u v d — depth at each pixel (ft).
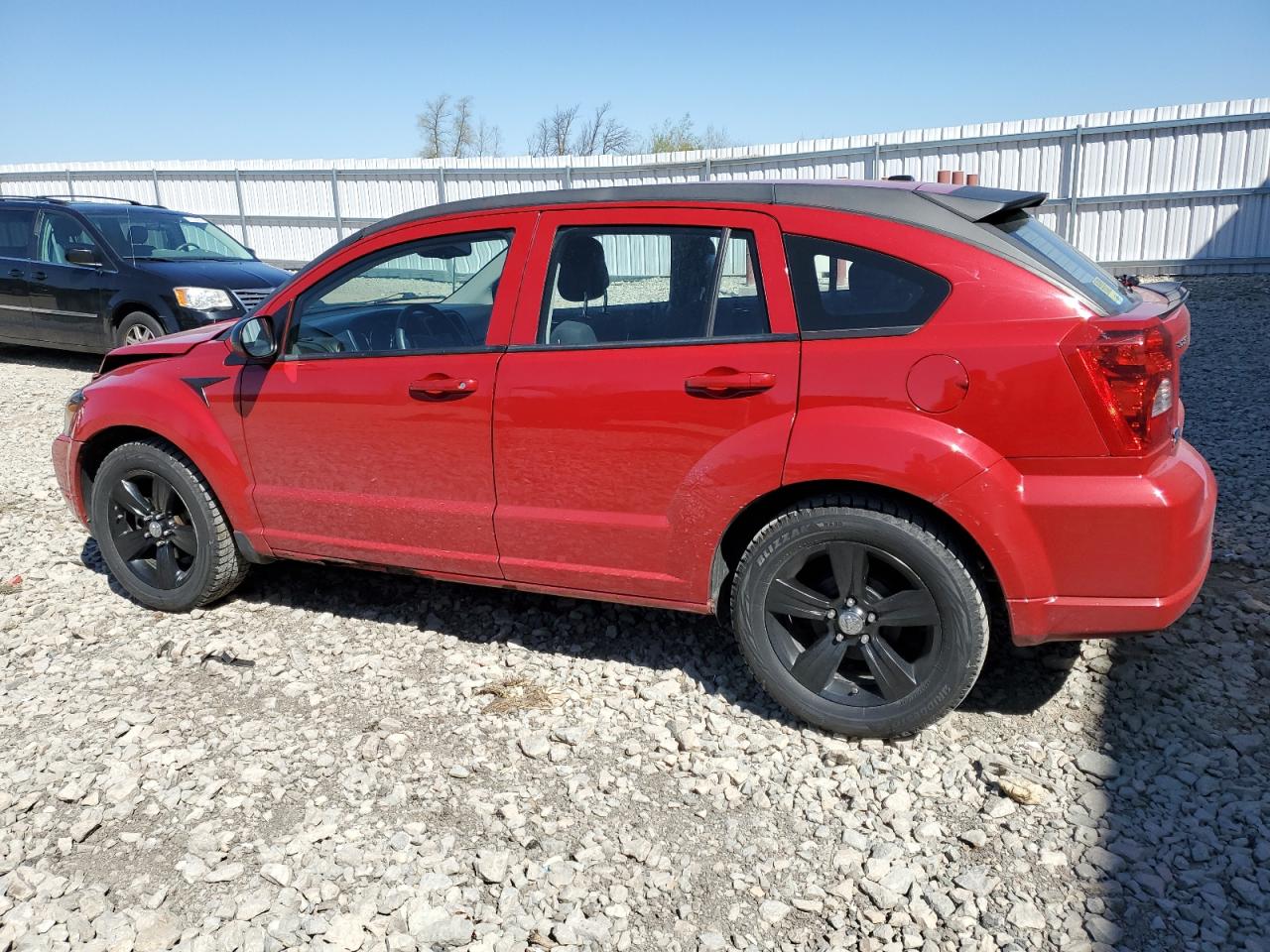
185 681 12.39
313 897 8.49
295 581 15.44
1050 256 9.95
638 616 13.80
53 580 15.81
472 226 11.82
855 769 10.18
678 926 8.13
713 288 10.55
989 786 9.75
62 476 14.96
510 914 8.30
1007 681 11.62
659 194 10.94
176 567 14.34
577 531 11.27
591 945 7.96
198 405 13.41
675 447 10.56
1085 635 9.66
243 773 10.34
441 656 12.87
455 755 10.62
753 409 10.12
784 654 10.69
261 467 13.19
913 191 10.34
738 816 9.51
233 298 32.68
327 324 12.69
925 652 10.10
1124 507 9.09
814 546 10.19
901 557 9.82
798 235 10.19
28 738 11.16
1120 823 9.10
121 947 8.00
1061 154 54.24
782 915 8.22
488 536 11.84
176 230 36.22
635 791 9.92
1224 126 50.65
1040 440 9.22
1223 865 8.49
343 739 10.98
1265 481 18.53
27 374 35.47
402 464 12.16
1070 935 7.83
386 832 9.38
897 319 9.73
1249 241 51.57
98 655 13.16
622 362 10.75
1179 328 9.70
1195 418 23.52
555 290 11.30
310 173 72.54
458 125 175.22
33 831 9.52
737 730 10.91
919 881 8.51
